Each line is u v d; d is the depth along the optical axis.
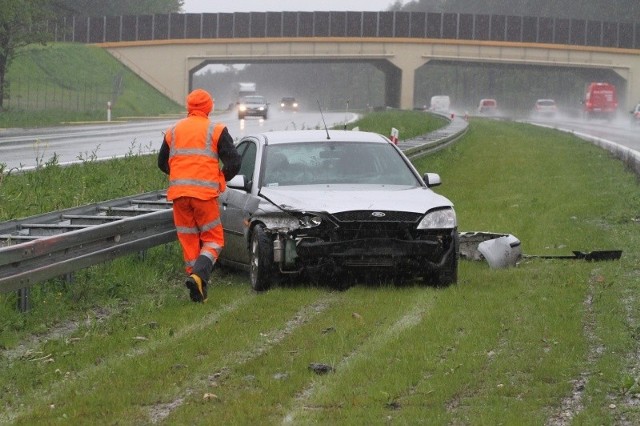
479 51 145.62
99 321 12.05
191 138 13.17
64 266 12.28
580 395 8.87
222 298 13.24
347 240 13.48
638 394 8.82
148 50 142.50
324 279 14.34
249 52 141.62
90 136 50.97
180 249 16.47
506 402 8.58
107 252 13.27
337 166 15.11
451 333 10.94
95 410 8.38
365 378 9.23
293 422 8.05
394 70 150.25
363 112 126.12
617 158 39.09
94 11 190.38
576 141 53.19
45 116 76.00
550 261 15.92
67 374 9.63
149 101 128.25
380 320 11.73
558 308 12.15
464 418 8.18
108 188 22.08
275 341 10.80
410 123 64.94
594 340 10.80
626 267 15.16
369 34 142.88
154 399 8.70
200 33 141.88
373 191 14.39
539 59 147.75
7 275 11.29
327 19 141.88
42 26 83.38
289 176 14.86
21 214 18.03
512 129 69.31
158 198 18.67
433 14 143.75
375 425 7.94
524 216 21.95
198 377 9.40
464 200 25.55
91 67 131.38
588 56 149.38
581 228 19.84
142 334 11.15
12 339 10.90
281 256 13.59
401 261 13.58
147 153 34.94
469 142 50.88
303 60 144.62
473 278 14.46
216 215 13.19
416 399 8.59
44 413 8.35
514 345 10.45
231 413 8.25
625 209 22.58
